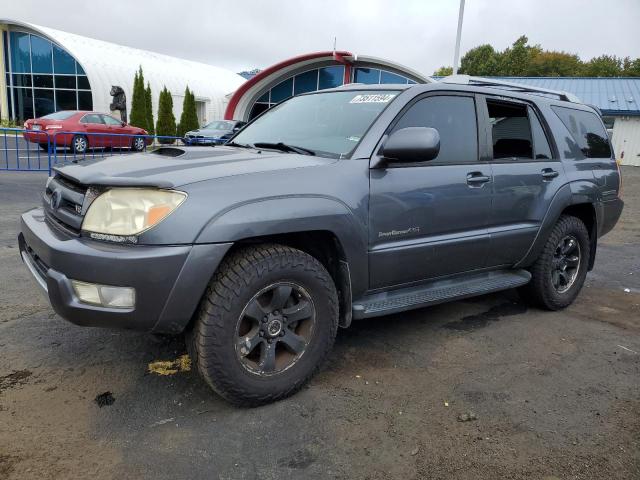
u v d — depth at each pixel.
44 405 2.69
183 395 2.85
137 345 3.42
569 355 3.59
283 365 2.80
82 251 2.39
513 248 3.98
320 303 2.85
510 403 2.90
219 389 2.61
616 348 3.74
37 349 3.31
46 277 2.52
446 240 3.45
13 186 10.14
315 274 2.79
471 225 3.62
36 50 32.06
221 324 2.53
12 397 2.75
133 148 19.77
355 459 2.37
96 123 18.25
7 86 32.81
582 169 4.59
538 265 4.30
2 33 31.98
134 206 2.41
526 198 4.00
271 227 2.59
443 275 3.60
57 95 32.38
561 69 66.88
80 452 2.34
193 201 2.43
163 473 2.23
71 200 2.67
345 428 2.61
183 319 2.47
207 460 2.33
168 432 2.52
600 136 5.07
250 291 2.58
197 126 28.55
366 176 3.02
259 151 3.32
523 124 4.17
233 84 45.09
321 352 2.92
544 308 4.50
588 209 4.75
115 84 32.22
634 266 6.43
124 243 2.41
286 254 2.69
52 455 2.30
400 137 2.96
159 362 3.20
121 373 3.06
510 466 2.36
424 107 3.45
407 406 2.83
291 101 4.19
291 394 2.88
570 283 4.60
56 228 2.72
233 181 2.58
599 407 2.89
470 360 3.44
